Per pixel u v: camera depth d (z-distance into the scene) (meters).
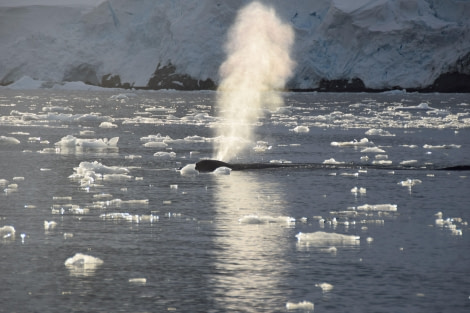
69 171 71.19
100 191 59.56
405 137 118.31
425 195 58.91
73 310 30.62
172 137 116.88
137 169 73.31
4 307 30.91
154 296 32.44
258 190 60.41
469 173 71.62
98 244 41.53
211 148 96.75
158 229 45.47
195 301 31.81
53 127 131.50
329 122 158.50
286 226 46.81
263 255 39.34
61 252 39.69
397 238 43.59
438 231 45.56
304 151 94.19
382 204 54.44
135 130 129.12
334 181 65.81
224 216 49.78
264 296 32.53
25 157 82.00
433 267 37.22
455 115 182.88
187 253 39.62
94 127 134.50
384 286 34.06
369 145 102.50
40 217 48.84
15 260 38.00
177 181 65.06
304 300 32.00
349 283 34.47
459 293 33.12
